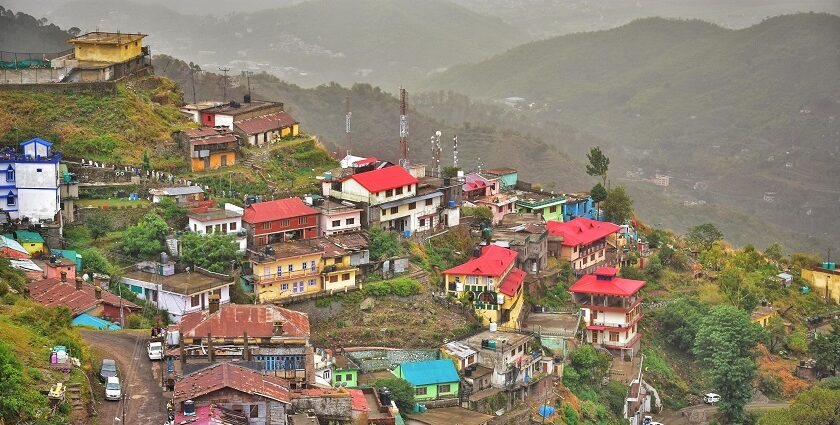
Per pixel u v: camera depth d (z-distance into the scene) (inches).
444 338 5438.0
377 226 6200.8
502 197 7342.5
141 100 7150.6
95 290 4795.8
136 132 6692.9
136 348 4192.9
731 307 6599.4
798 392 6599.4
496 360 5270.7
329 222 5964.6
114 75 7244.1
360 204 6171.3
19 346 3681.1
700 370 6668.3
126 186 6107.3
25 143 5585.6
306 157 7185.0
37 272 4810.5
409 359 5216.5
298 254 5502.0
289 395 3585.1
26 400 3314.5
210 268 5305.1
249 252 5511.8
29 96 6756.9
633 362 6309.1
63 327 4126.5
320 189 6589.6
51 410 3361.2
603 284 6348.4
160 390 3759.8
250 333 3983.8
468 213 6929.1
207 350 3826.3
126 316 4729.3
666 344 6815.9
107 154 6466.5
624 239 7657.5
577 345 6023.6
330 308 5516.7
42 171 5536.4
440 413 4872.0
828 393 5615.2
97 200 5959.6
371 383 4783.5
